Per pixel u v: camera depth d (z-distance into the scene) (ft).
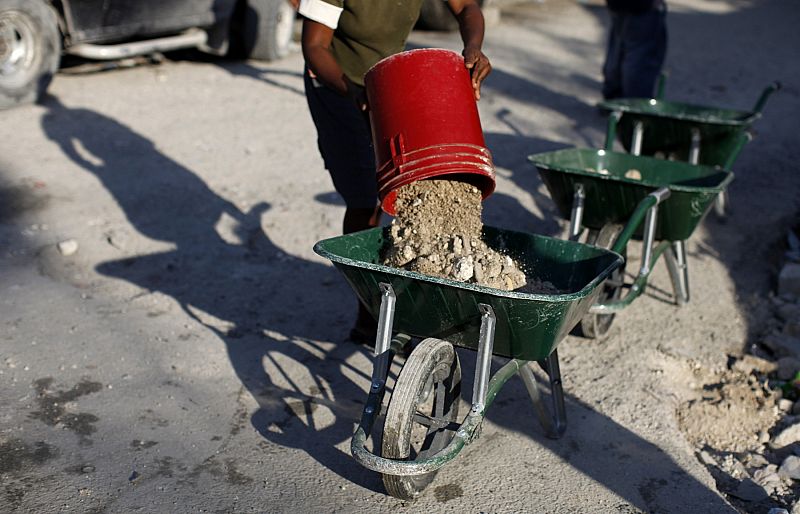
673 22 49.98
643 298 18.34
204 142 25.54
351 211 14.97
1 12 25.27
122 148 24.41
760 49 44.32
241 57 35.58
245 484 11.89
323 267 18.90
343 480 12.10
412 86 11.55
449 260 11.62
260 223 20.72
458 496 11.85
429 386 11.21
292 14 36.14
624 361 15.80
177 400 13.76
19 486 11.50
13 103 26.40
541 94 34.12
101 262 18.44
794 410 14.64
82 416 13.16
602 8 53.72
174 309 16.70
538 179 24.56
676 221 15.51
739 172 26.25
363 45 13.55
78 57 32.63
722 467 13.16
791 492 12.63
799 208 23.85
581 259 12.44
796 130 31.09
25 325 15.67
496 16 46.50
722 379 15.66
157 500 11.44
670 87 35.99
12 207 20.43
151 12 29.99
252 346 15.53
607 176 14.99
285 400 13.94
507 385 14.76
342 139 14.16
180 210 21.07
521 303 10.34
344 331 16.25
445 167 11.30
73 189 21.66
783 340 16.83
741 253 20.94
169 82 31.35
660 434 13.66
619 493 12.15
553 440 13.28
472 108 11.89
